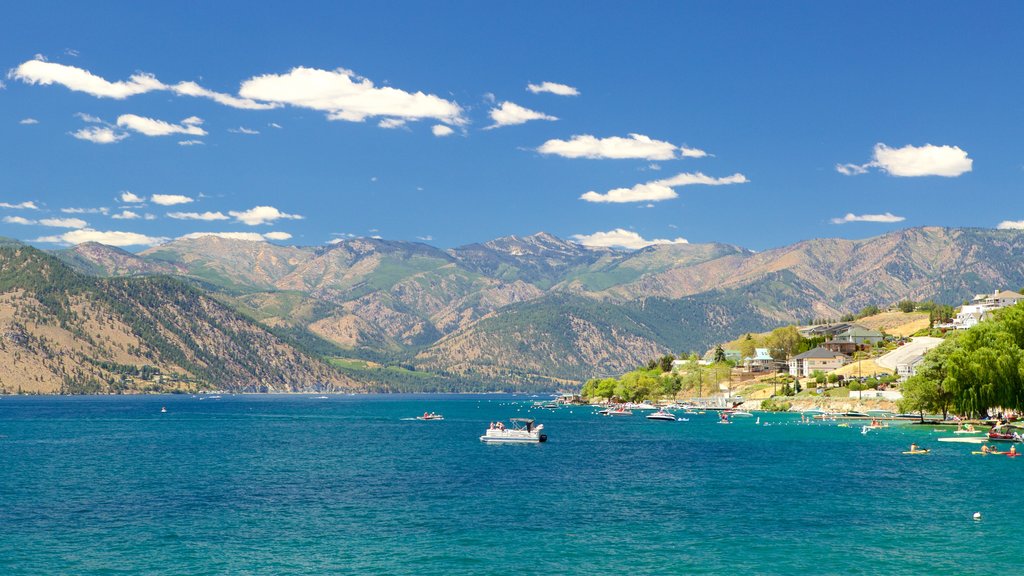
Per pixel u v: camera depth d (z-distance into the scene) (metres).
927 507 98.19
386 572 70.31
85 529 86.25
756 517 92.69
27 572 70.12
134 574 69.62
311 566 72.06
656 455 163.38
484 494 110.06
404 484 120.00
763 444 184.25
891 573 69.75
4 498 106.31
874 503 101.19
